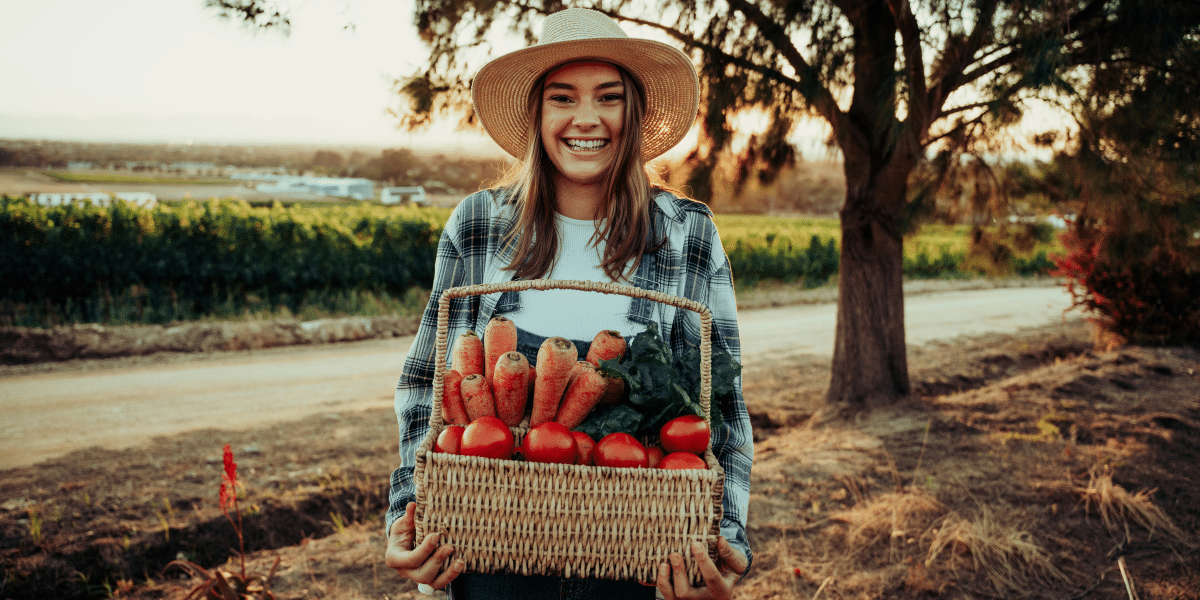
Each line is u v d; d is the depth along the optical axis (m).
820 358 9.18
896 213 5.70
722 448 1.26
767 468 4.37
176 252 9.91
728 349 1.36
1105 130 4.30
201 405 6.19
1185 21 3.92
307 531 3.87
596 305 1.30
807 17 4.15
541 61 1.29
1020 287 20.05
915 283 19.64
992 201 6.00
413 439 1.29
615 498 1.00
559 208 1.37
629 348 1.27
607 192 1.32
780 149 5.64
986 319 13.12
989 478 4.01
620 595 1.13
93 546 3.41
